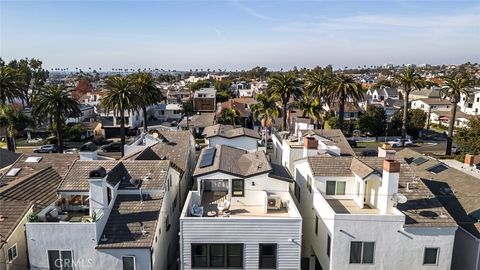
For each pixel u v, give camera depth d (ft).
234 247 70.85
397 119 269.85
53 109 186.09
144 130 234.79
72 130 252.62
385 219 68.74
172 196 90.94
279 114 218.59
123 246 66.39
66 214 75.97
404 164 88.53
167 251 84.53
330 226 71.05
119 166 83.51
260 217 73.51
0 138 254.06
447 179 94.48
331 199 84.17
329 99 225.15
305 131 134.00
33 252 67.00
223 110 291.79
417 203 75.20
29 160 105.50
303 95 221.46
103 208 70.08
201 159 94.48
